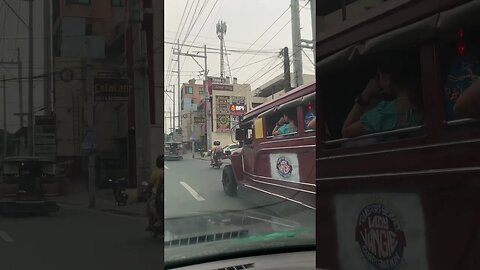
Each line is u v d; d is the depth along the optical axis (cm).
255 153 771
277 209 705
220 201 725
